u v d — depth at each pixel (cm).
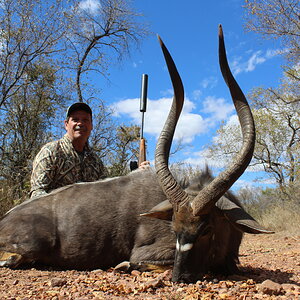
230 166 138
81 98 561
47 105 509
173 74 150
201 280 140
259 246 310
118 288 126
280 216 471
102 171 241
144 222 170
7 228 177
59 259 176
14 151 424
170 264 162
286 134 750
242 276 155
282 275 164
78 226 174
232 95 145
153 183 177
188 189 155
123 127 532
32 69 517
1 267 173
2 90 475
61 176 215
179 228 140
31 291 125
